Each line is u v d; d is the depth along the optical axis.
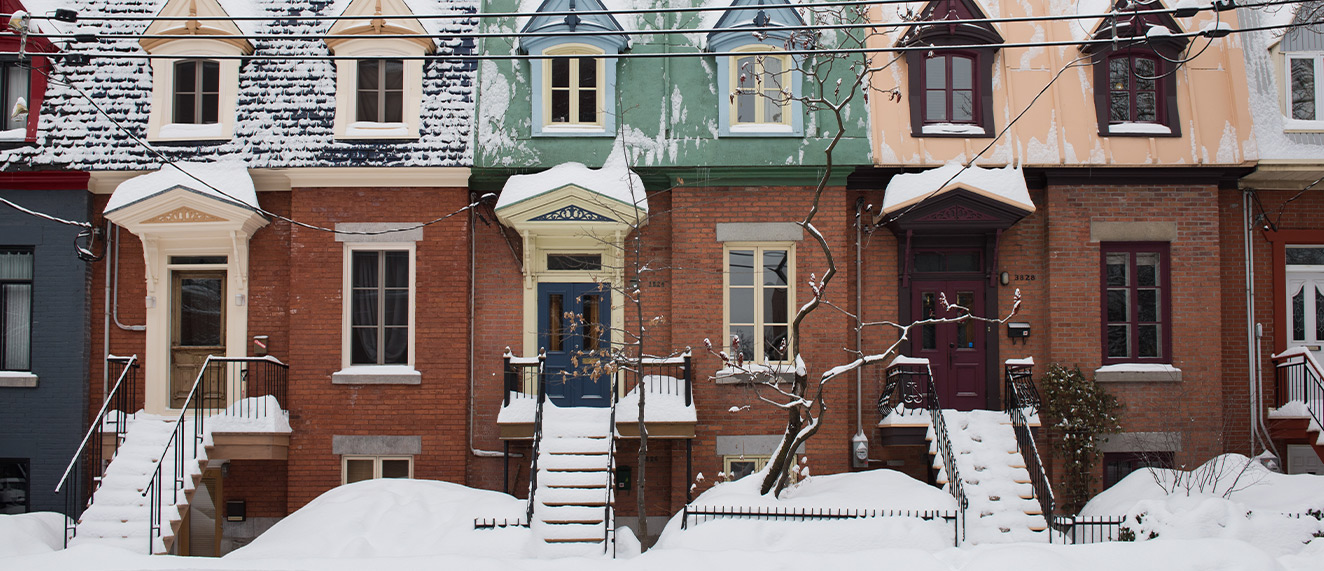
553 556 11.60
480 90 14.56
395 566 10.25
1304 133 14.38
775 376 13.42
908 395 13.76
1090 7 14.66
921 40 14.52
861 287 14.64
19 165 14.23
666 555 10.70
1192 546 10.72
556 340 14.64
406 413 14.12
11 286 14.65
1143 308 14.62
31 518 12.55
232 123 14.39
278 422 13.80
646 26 14.80
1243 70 14.59
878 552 10.71
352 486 13.23
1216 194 14.57
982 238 14.74
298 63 14.59
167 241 14.40
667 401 13.61
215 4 14.40
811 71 14.40
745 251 14.55
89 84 14.59
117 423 13.34
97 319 14.54
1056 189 14.55
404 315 14.45
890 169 14.40
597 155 14.37
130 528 12.21
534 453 12.38
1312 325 14.97
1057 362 14.37
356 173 14.22
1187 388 14.33
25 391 14.25
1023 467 12.83
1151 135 14.41
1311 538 11.55
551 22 14.58
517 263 14.66
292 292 14.24
